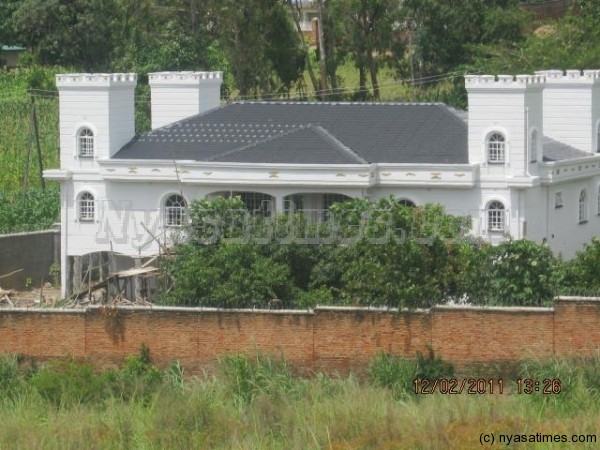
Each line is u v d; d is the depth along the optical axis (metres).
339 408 150.62
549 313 166.88
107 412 155.75
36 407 160.00
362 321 170.88
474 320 168.50
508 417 145.62
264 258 188.62
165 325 174.88
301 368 171.88
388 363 168.00
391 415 146.88
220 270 185.38
